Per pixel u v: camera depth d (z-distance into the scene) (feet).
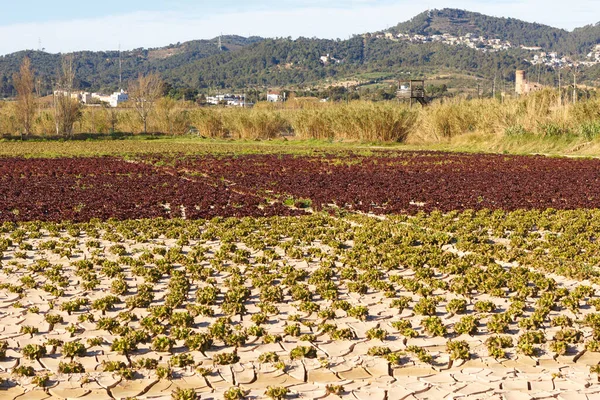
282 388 21.94
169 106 211.00
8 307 31.50
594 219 51.88
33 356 25.07
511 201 61.05
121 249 42.01
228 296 31.86
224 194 66.49
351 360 24.91
